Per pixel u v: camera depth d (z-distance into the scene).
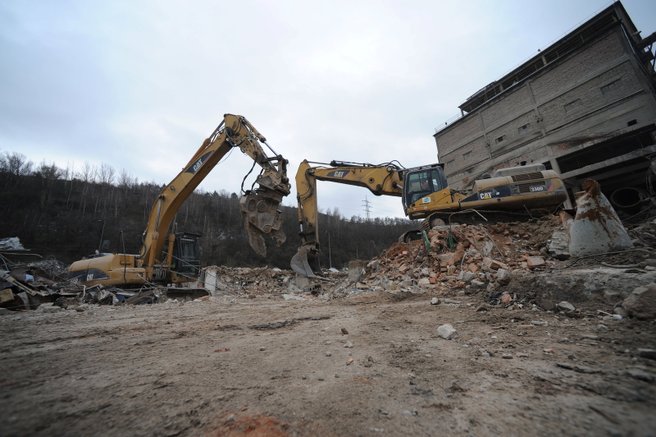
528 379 2.21
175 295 11.30
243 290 15.06
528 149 26.42
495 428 1.60
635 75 21.00
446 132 33.47
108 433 1.67
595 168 21.25
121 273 11.12
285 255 46.34
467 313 4.84
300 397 2.09
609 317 3.59
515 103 27.62
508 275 5.86
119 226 47.34
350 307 6.44
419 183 11.45
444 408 1.86
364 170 12.71
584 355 2.61
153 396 2.16
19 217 42.91
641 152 19.31
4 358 3.21
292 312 6.12
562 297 4.48
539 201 10.09
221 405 1.99
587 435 1.49
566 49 27.23
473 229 9.48
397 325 4.41
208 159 11.52
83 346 3.72
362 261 10.99
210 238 48.97
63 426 1.74
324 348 3.37
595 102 22.70
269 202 11.18
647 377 2.04
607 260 5.11
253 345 3.61
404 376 2.43
